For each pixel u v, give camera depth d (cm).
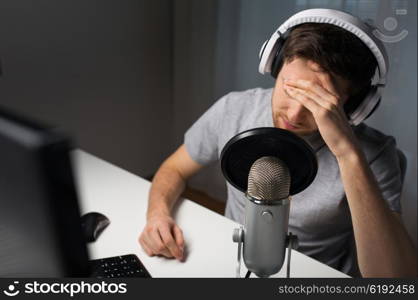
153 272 79
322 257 105
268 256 62
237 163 62
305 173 60
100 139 252
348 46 76
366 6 181
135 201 109
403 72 180
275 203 58
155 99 274
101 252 86
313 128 84
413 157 188
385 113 190
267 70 91
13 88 209
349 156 73
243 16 224
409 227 196
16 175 29
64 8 216
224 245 89
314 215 99
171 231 90
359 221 75
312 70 78
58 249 32
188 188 279
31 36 208
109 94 249
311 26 80
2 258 35
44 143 27
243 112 113
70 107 233
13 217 32
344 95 80
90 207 105
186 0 247
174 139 288
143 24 252
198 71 255
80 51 229
